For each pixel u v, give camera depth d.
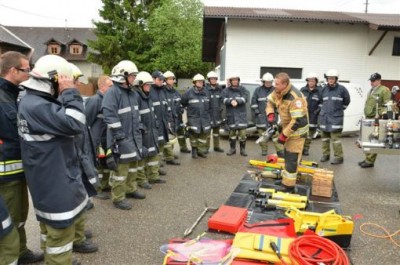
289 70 16.81
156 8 35.59
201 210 4.97
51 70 2.66
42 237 3.14
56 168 2.72
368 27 16.38
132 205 5.13
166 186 6.11
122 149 4.80
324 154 8.23
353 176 7.00
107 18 35.94
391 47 16.47
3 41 25.39
